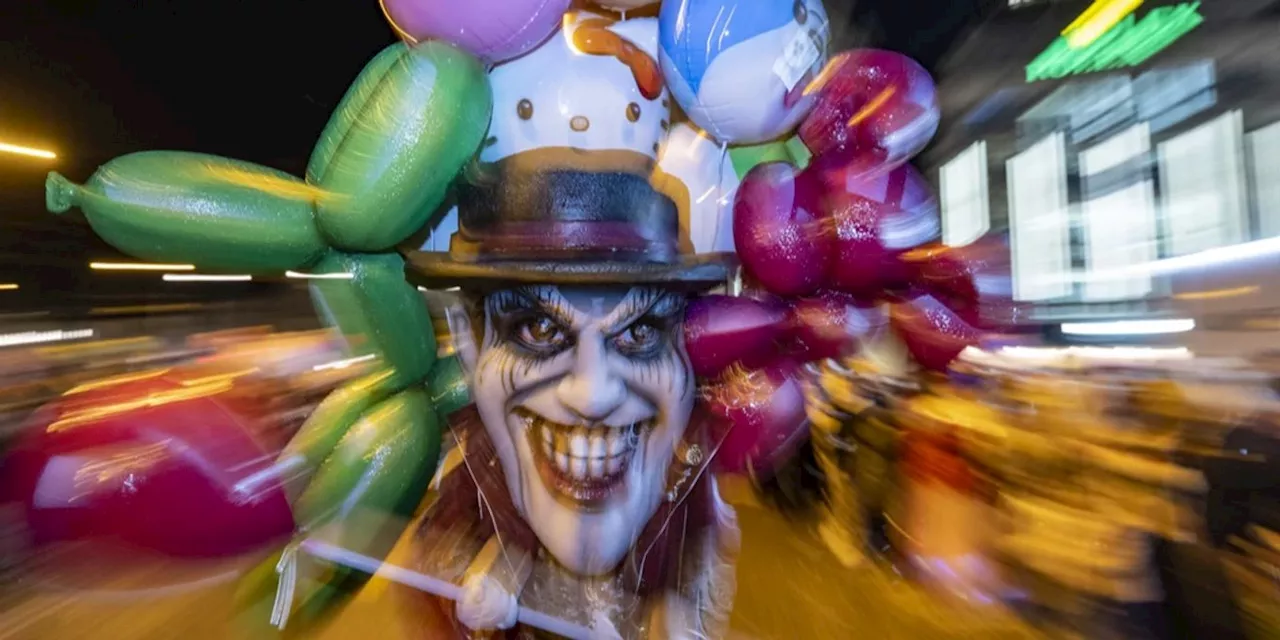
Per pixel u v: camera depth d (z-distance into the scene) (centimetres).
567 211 193
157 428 227
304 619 224
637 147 208
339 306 214
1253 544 317
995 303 255
